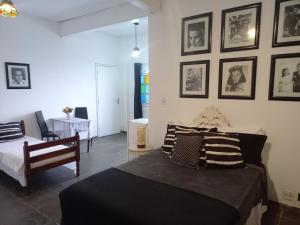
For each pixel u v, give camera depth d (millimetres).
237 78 2760
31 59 4547
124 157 4344
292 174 2520
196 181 1995
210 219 1412
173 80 3285
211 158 2297
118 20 3951
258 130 2615
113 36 6137
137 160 2568
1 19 4078
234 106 2820
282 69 2465
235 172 2197
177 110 3291
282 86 2482
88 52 5574
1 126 3805
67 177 3416
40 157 2957
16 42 4301
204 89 3025
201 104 3072
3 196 2814
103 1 3734
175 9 3162
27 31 4445
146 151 3168
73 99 5363
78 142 3398
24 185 2865
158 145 3516
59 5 3920
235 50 2738
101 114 6078
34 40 4566
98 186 1869
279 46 2455
